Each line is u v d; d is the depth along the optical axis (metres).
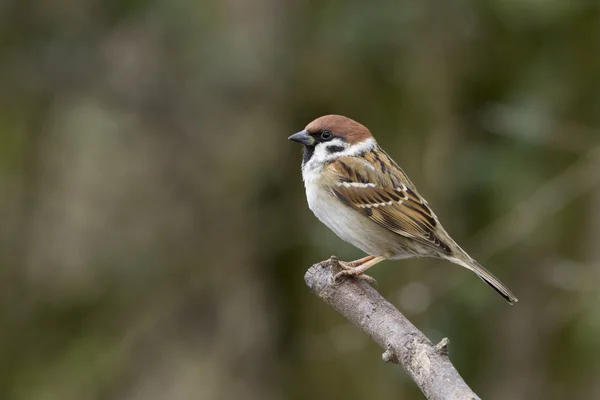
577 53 11.40
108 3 11.13
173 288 13.17
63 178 12.88
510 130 10.95
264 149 12.92
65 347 12.78
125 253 13.16
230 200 13.14
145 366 12.98
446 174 11.82
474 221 11.80
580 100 11.65
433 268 12.04
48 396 12.38
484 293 11.34
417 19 10.99
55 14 11.40
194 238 13.25
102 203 13.11
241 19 12.20
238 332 13.38
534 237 12.12
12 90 11.71
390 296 12.12
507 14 10.63
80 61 11.50
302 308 13.34
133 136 12.86
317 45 11.81
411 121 12.50
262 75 12.16
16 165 12.49
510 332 12.31
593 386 12.30
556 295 12.27
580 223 12.45
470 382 11.83
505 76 11.78
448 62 11.88
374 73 12.09
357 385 13.12
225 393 13.02
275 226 12.96
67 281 13.01
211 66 11.66
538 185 11.44
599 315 11.18
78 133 12.36
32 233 12.84
